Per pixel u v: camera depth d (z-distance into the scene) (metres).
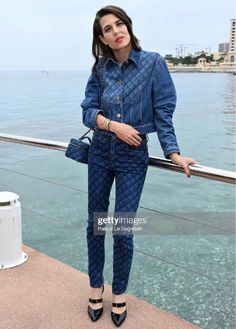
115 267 2.16
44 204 5.16
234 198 6.80
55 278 2.69
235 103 30.39
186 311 2.62
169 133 1.94
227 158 12.06
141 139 2.00
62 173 7.85
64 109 27.06
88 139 2.23
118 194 2.06
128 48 1.97
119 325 2.17
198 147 13.68
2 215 2.76
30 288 2.56
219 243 3.99
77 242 3.87
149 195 6.76
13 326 2.19
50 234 3.97
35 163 8.77
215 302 2.73
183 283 2.99
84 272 2.94
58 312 2.31
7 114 24.30
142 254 3.44
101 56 2.05
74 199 5.32
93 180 2.13
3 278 2.68
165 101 1.94
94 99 2.09
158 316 2.27
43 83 96.00
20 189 5.36
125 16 1.92
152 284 2.96
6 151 9.87
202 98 35.78
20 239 2.91
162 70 1.93
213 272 3.31
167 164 2.03
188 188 7.10
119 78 1.98
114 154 2.02
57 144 2.70
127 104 1.96
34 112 25.25
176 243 3.91
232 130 17.12
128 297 2.47
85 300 2.43
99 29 1.96
